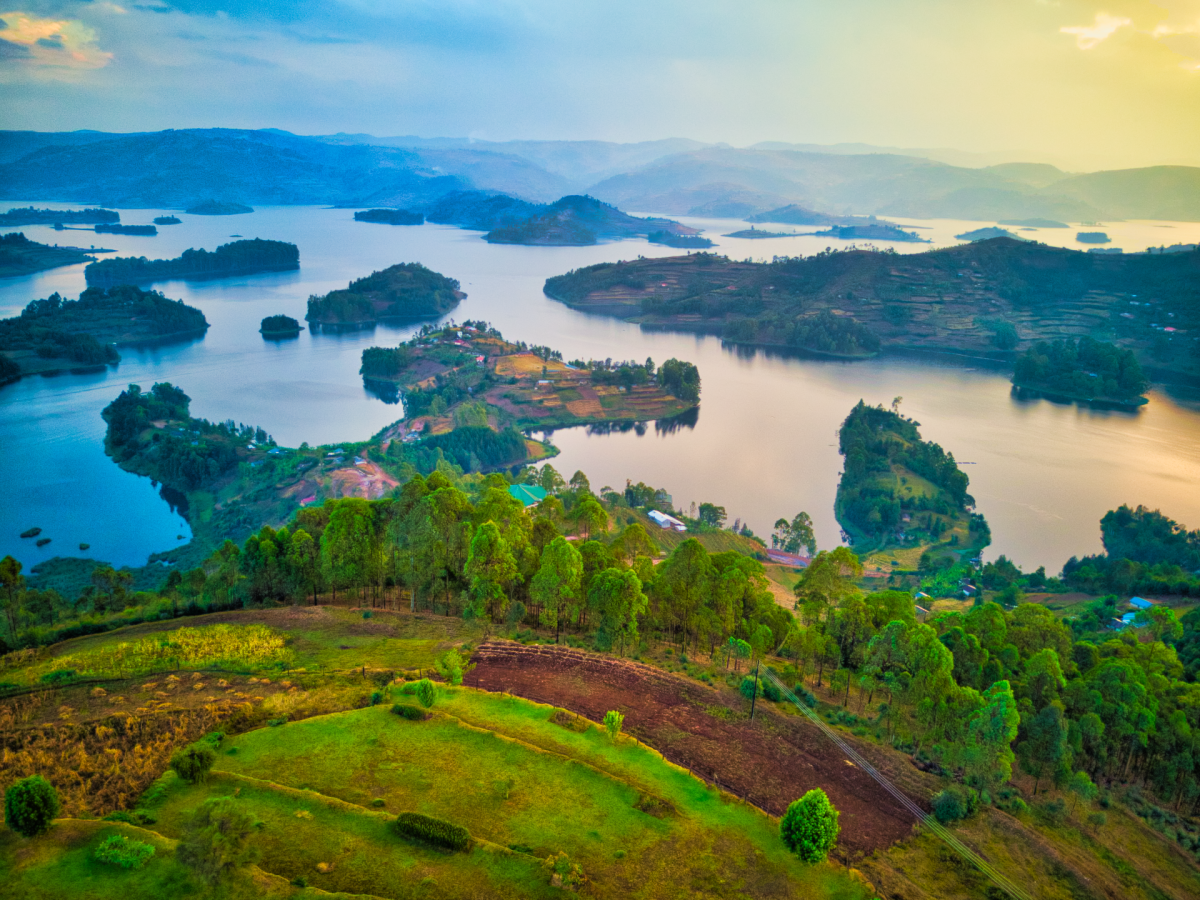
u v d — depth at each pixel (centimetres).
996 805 8125
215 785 6719
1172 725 9612
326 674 9375
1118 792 9300
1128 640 13462
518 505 13112
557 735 8150
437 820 6241
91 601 14300
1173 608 19338
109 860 5509
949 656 9062
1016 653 10912
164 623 11819
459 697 8831
